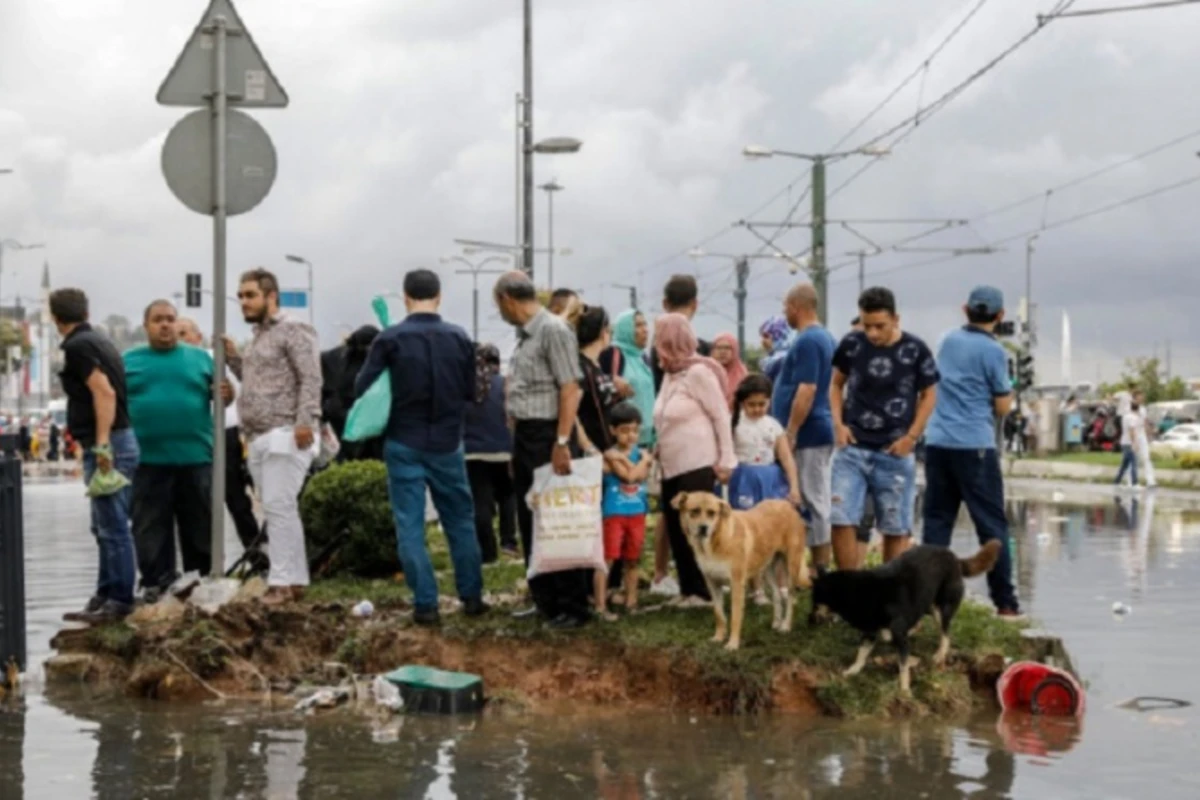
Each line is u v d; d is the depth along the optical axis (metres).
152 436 11.03
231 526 19.73
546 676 9.11
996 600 10.32
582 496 9.25
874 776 7.12
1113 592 13.61
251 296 10.25
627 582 10.06
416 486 9.59
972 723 8.25
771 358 11.93
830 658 8.77
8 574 9.12
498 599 10.53
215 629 9.43
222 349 10.39
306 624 9.70
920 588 8.52
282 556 10.38
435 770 7.26
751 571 8.94
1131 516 23.86
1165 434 58.31
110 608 10.37
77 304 10.30
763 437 10.01
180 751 7.64
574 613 9.37
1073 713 8.45
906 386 9.70
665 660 8.89
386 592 10.75
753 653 8.78
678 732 8.09
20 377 98.38
